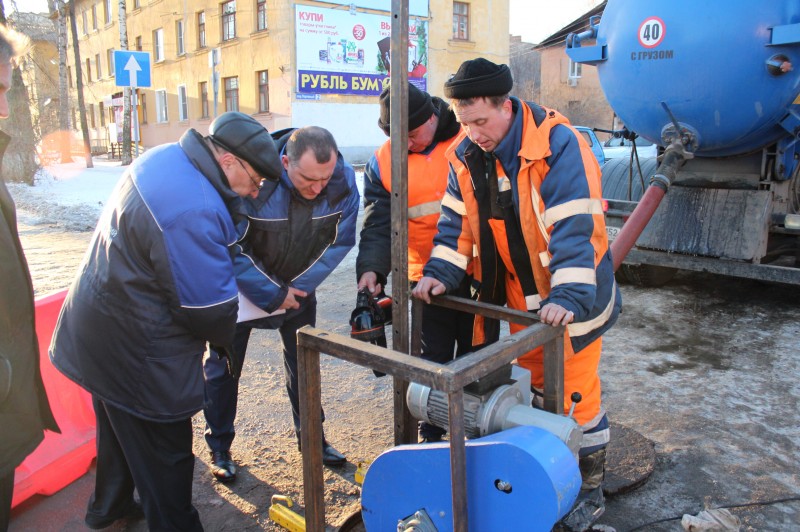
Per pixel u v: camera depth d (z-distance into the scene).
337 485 2.82
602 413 2.35
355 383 3.86
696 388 3.70
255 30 21.27
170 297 2.00
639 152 7.44
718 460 2.94
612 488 2.66
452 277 2.40
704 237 4.87
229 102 23.58
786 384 3.73
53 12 24.41
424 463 1.77
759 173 4.82
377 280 2.74
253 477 2.89
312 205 2.47
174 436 2.20
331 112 21.02
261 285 2.45
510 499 1.65
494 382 1.94
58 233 8.57
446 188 2.53
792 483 2.76
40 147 16.14
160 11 26.78
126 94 20.89
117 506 2.45
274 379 3.93
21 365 1.92
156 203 1.95
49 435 2.81
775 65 3.93
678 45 4.16
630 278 5.84
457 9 23.45
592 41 4.99
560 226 2.08
